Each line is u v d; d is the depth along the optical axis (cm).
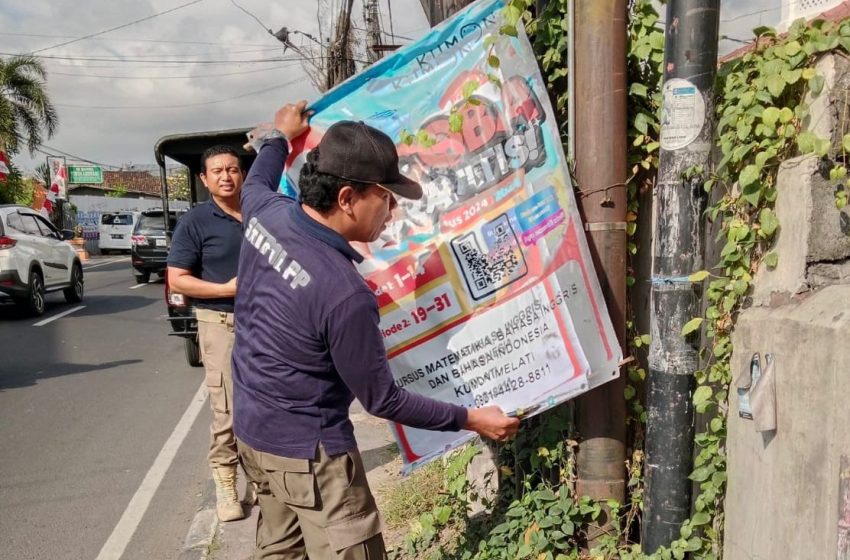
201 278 368
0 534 390
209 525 385
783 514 185
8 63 2461
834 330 164
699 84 215
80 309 1298
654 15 253
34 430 578
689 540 232
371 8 1501
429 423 202
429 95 252
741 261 218
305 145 263
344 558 201
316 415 198
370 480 416
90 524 402
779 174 203
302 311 189
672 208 222
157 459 507
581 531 264
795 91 204
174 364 829
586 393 258
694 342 227
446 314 254
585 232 251
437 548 311
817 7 471
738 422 213
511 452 311
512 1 233
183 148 811
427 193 253
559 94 272
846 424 158
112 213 3225
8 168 2505
